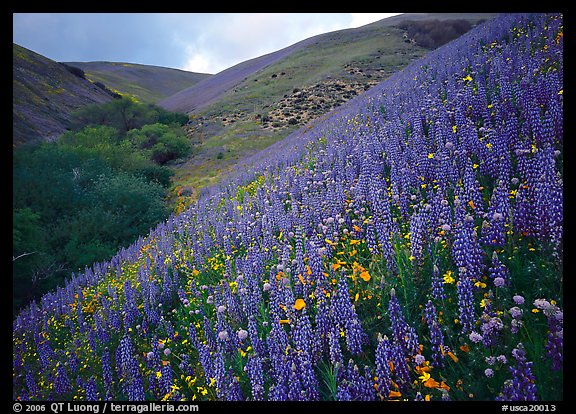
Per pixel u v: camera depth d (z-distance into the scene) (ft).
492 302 11.91
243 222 30.53
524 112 22.25
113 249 75.61
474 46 51.42
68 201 86.74
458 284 11.69
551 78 22.00
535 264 12.93
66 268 68.90
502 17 61.67
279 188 36.04
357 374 11.07
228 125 180.86
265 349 14.53
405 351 11.74
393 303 11.78
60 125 185.68
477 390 10.23
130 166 126.41
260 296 17.46
